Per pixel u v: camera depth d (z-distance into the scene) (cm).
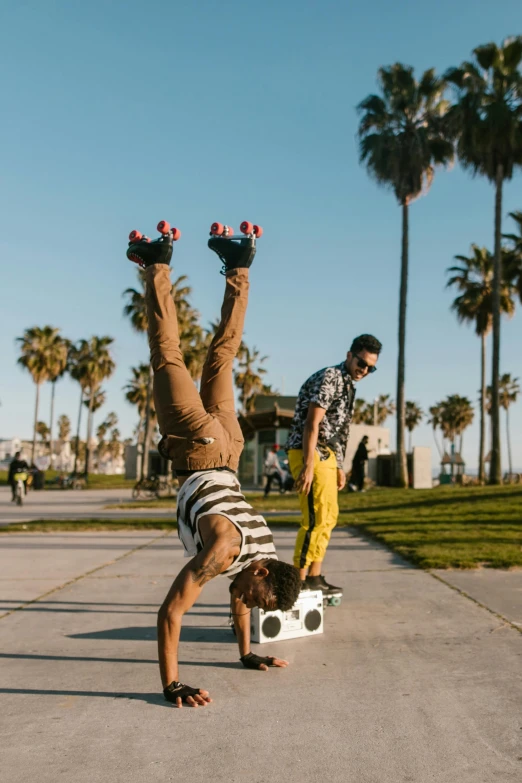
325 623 416
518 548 684
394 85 2775
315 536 425
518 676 311
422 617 423
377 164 2727
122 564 674
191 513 300
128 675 326
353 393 441
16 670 337
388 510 1266
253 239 388
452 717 264
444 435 8769
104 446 11162
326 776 216
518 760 226
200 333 3981
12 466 1933
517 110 2478
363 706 278
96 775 220
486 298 4012
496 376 2438
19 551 780
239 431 349
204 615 452
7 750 241
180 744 244
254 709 278
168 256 373
